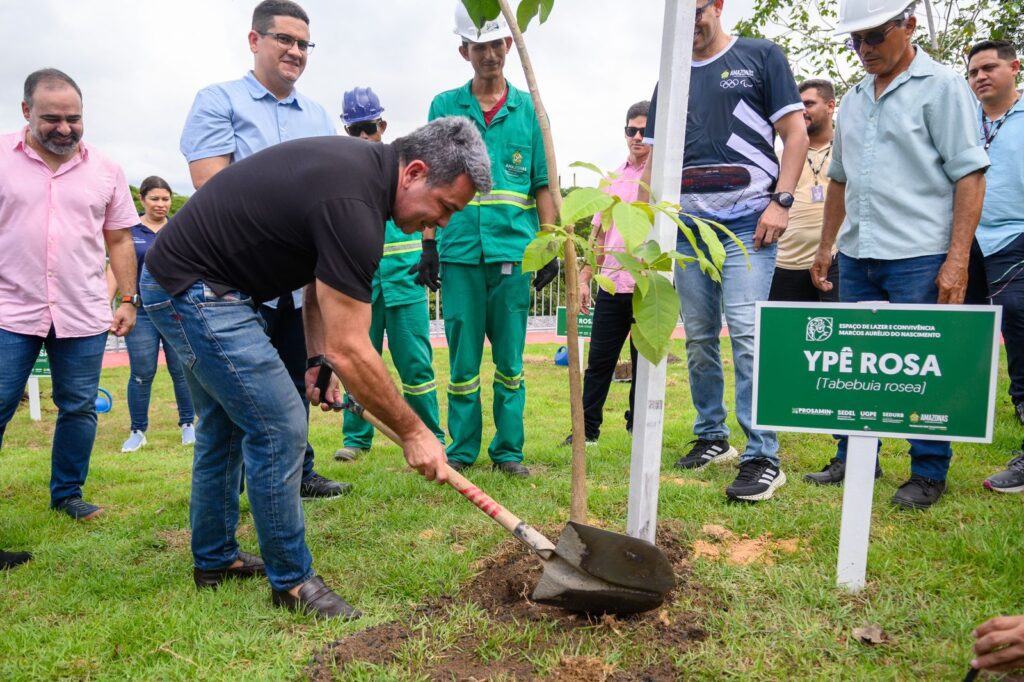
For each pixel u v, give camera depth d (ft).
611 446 16.67
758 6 34.91
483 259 14.16
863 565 8.76
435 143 7.95
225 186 8.23
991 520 10.66
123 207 13.48
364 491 13.46
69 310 12.37
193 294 8.13
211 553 9.75
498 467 14.76
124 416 24.56
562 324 35.17
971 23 31.27
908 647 7.61
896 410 8.59
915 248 11.53
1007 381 22.71
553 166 8.59
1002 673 6.98
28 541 11.75
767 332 9.14
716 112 12.80
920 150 11.38
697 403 14.65
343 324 7.70
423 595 9.14
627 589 7.94
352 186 7.73
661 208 7.70
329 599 8.80
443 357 36.86
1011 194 15.25
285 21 12.41
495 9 8.76
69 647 8.03
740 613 8.21
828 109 16.70
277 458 8.44
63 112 11.56
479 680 7.22
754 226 12.73
